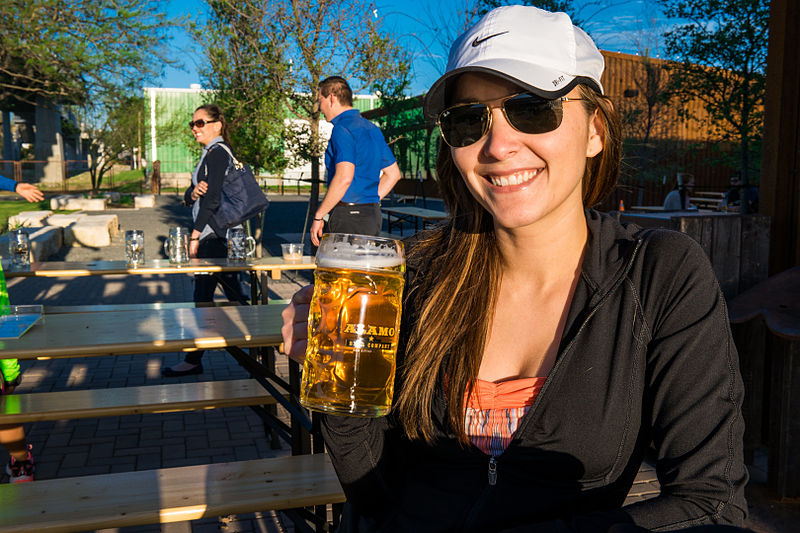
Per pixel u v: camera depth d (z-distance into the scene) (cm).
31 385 539
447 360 116
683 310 101
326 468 249
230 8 1091
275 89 1133
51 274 492
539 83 97
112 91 1739
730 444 94
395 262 106
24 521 206
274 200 3011
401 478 125
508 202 106
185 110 3453
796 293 363
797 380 332
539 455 106
